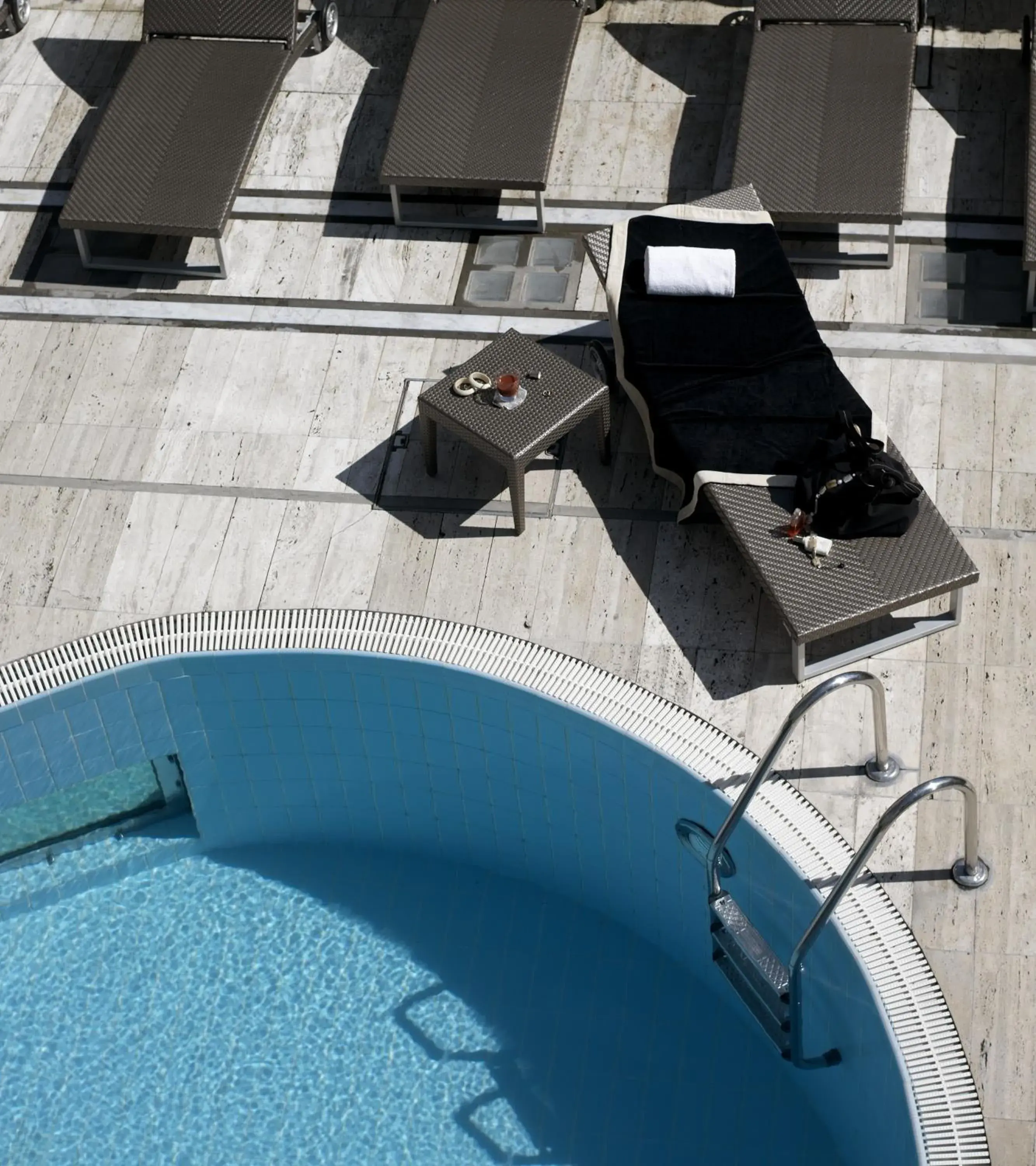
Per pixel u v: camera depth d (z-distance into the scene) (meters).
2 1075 7.23
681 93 9.95
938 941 6.48
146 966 7.53
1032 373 8.38
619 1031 7.21
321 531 8.09
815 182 8.80
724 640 7.53
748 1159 6.79
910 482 7.26
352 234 9.38
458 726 7.52
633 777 7.16
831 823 6.83
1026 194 8.78
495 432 7.70
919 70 9.89
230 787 7.97
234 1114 7.09
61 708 7.51
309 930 7.64
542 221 9.24
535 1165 6.86
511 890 7.80
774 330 8.10
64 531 8.17
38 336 9.01
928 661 7.36
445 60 9.60
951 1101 5.95
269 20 9.88
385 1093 7.10
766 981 6.53
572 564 7.87
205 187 9.08
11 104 10.28
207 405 8.62
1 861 7.92
